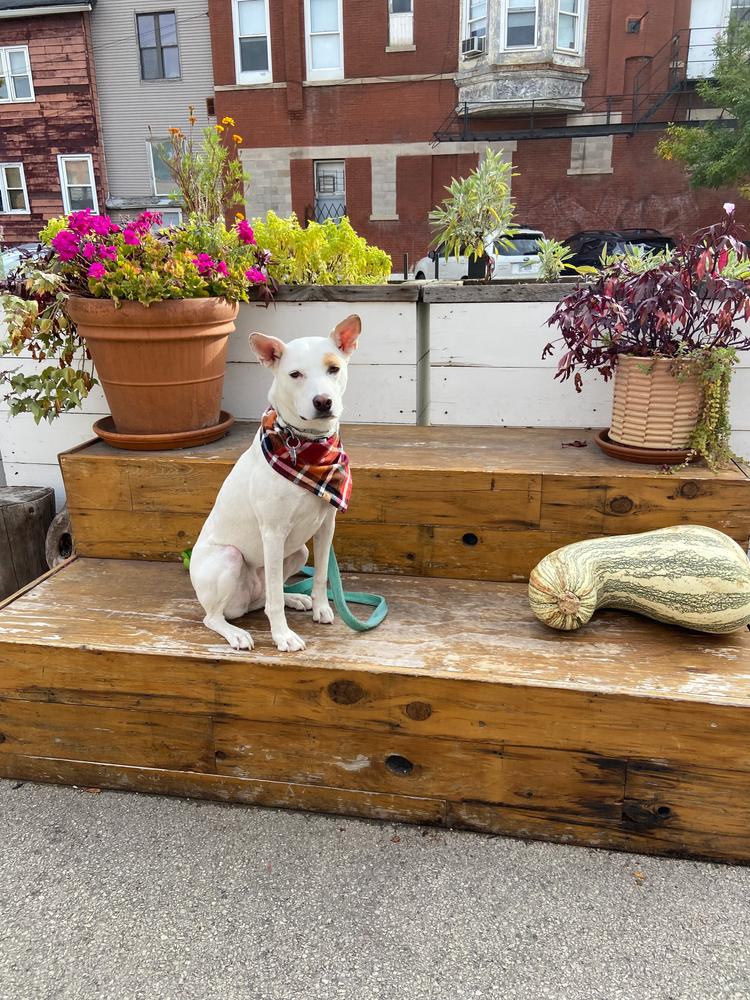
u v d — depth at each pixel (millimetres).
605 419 3025
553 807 1891
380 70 16969
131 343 2531
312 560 2674
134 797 2117
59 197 19516
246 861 1846
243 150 17859
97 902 1717
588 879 1785
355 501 2531
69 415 3262
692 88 16641
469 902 1709
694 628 2057
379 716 1910
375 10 16594
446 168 17484
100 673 2039
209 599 2072
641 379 2398
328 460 1926
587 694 1773
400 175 17594
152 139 18922
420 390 3344
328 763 1987
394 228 17969
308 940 1606
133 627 2154
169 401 2674
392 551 2578
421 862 1843
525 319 2934
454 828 1970
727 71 14797
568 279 3164
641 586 2068
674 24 16453
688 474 2355
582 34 16594
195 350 2629
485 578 2549
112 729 2090
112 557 2756
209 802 2096
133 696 2043
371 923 1650
